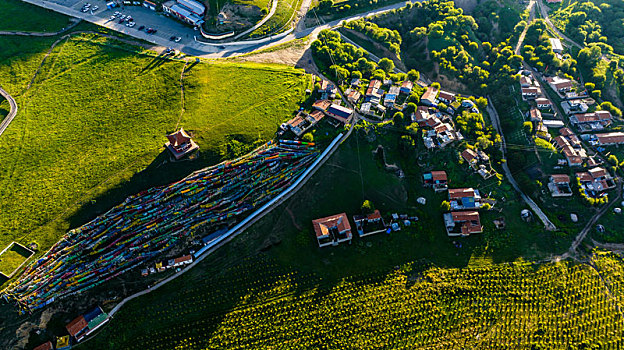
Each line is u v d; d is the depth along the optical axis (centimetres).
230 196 9975
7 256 8888
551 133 12112
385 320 8988
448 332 8919
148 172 10000
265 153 10506
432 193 10856
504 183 11231
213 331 8744
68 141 10769
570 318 9156
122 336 8588
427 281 9512
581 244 10244
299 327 8875
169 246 9381
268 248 9719
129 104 11600
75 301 8638
